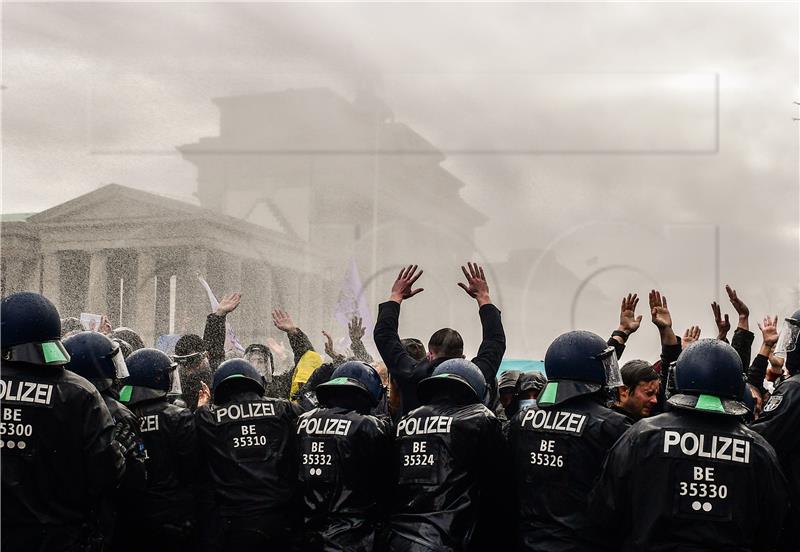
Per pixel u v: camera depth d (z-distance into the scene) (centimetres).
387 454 471
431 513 432
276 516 496
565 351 423
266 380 761
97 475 420
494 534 459
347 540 458
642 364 466
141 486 476
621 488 364
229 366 523
